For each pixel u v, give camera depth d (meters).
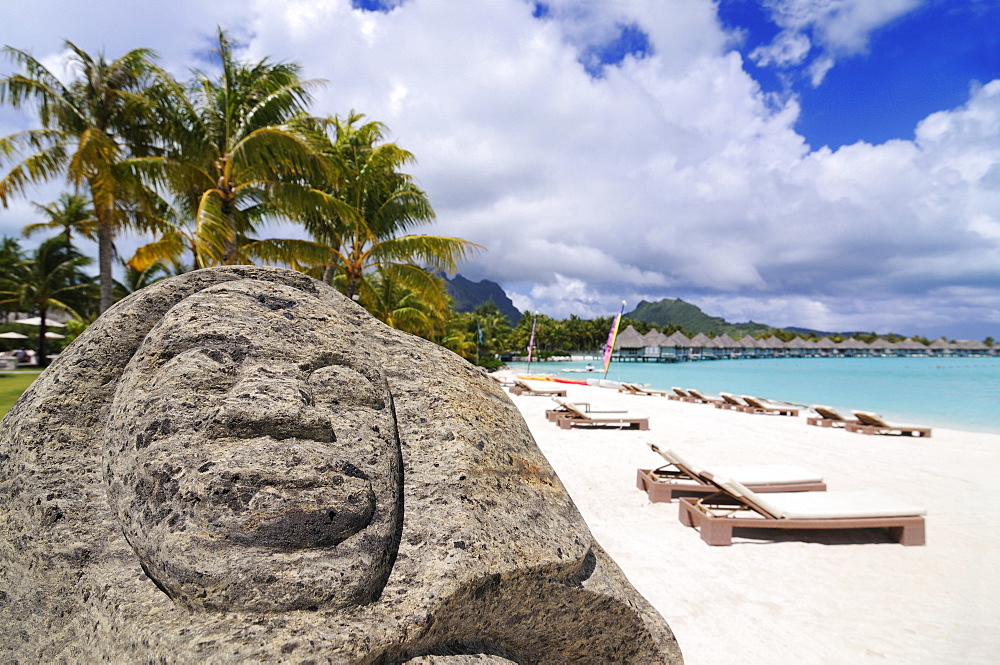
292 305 2.09
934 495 6.52
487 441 2.20
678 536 5.03
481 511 1.91
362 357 2.10
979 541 4.95
